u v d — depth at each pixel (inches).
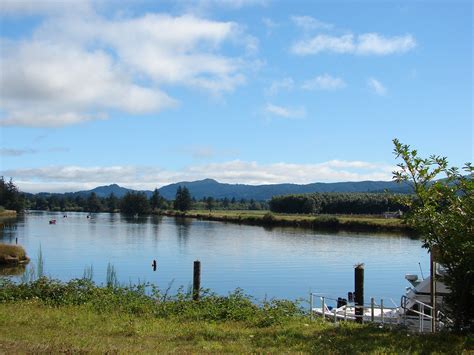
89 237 3235.7
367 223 3710.6
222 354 446.6
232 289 1460.4
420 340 492.4
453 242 495.8
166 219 5880.9
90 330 563.5
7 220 5398.6
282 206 6240.2
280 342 511.8
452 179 523.8
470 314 503.5
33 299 788.0
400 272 1790.1
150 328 588.7
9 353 404.8
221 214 6279.5
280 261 2058.3
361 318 835.4
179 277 1665.8
